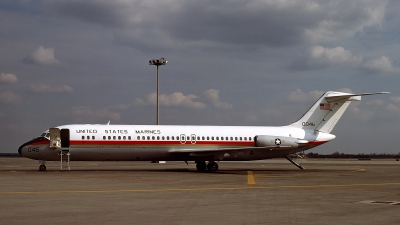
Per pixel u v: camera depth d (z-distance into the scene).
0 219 13.21
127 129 40.28
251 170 44.56
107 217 13.68
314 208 15.88
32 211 14.79
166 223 12.73
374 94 41.28
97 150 39.22
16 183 25.52
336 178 32.28
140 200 17.89
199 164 42.91
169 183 26.33
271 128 44.16
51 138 38.41
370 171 43.72
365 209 15.67
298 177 33.25
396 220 13.45
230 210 15.28
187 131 41.56
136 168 46.66
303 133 44.44
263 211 15.09
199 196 19.47
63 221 12.93
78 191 21.19
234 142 42.56
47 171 39.00
